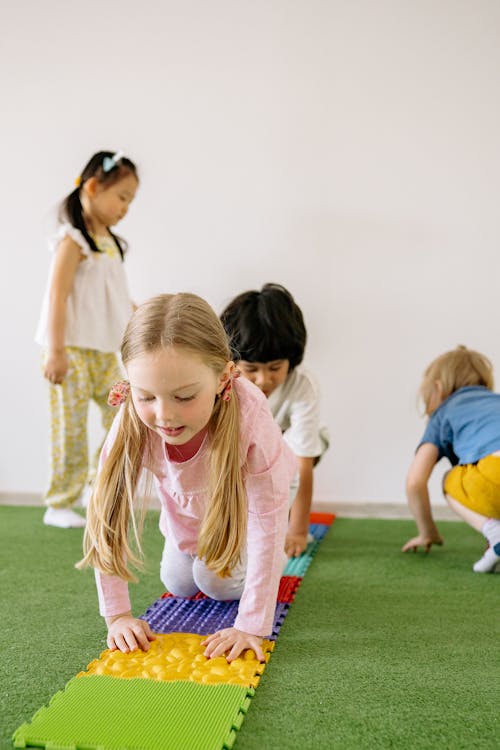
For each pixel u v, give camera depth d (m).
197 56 2.31
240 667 1.00
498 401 1.74
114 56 2.34
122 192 2.06
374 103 2.25
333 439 2.31
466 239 2.24
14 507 2.31
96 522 1.10
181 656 1.05
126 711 0.87
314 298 2.29
